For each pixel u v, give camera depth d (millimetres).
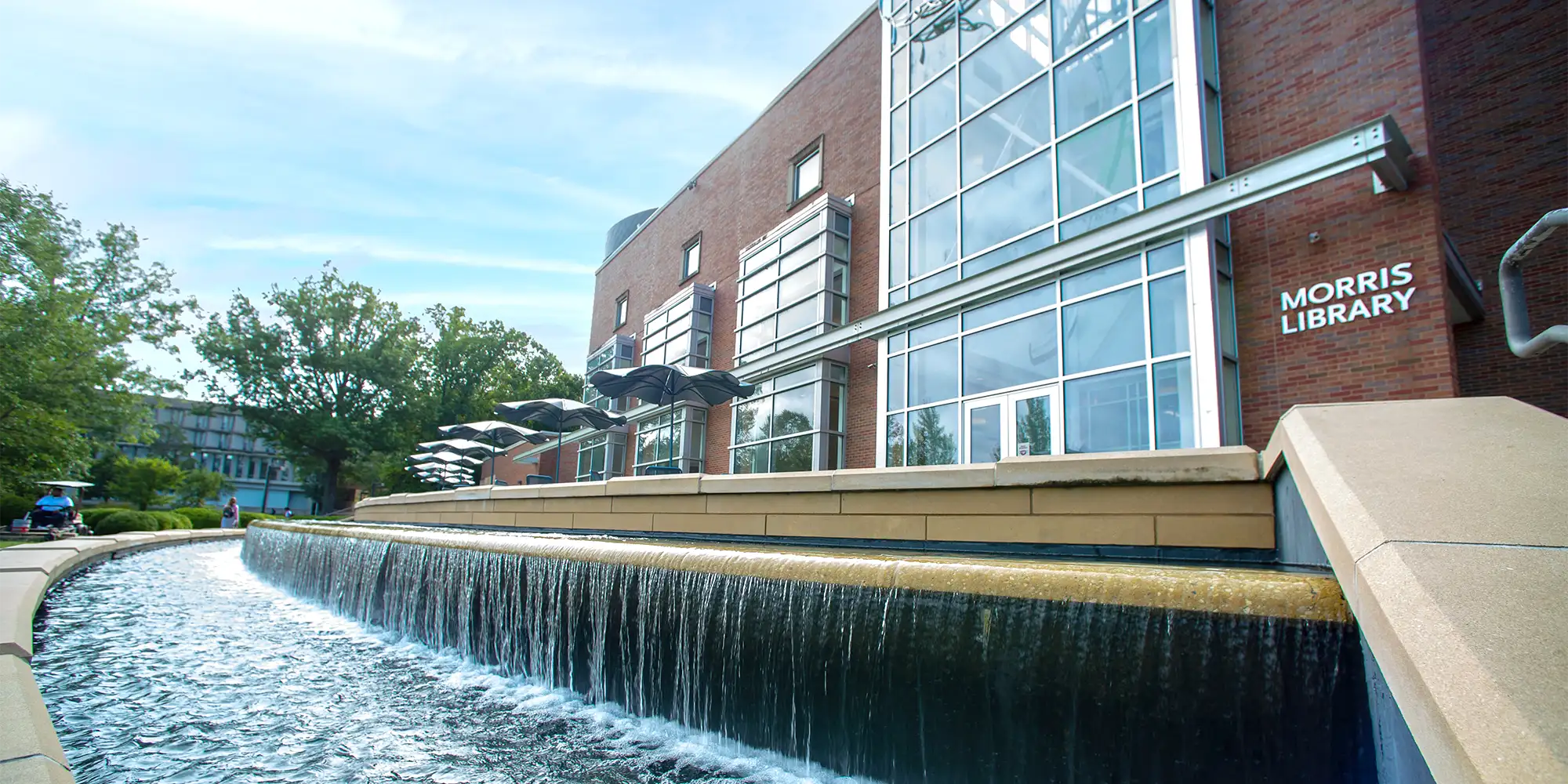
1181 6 9367
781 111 20219
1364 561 1843
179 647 6750
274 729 4340
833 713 3408
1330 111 8477
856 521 5586
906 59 14094
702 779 3549
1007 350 11023
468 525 12180
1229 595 2357
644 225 28266
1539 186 10164
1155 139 9469
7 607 5539
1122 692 2543
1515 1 10742
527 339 60219
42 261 27578
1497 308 10219
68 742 4031
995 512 4754
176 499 57219
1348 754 2076
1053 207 10734
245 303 49438
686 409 21234
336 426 47969
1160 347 8961
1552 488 1937
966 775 2908
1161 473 4051
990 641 2898
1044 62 11180
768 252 19109
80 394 26172
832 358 15961
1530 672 1269
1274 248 8672
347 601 9250
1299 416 3020
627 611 4676
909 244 13516
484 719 4543
